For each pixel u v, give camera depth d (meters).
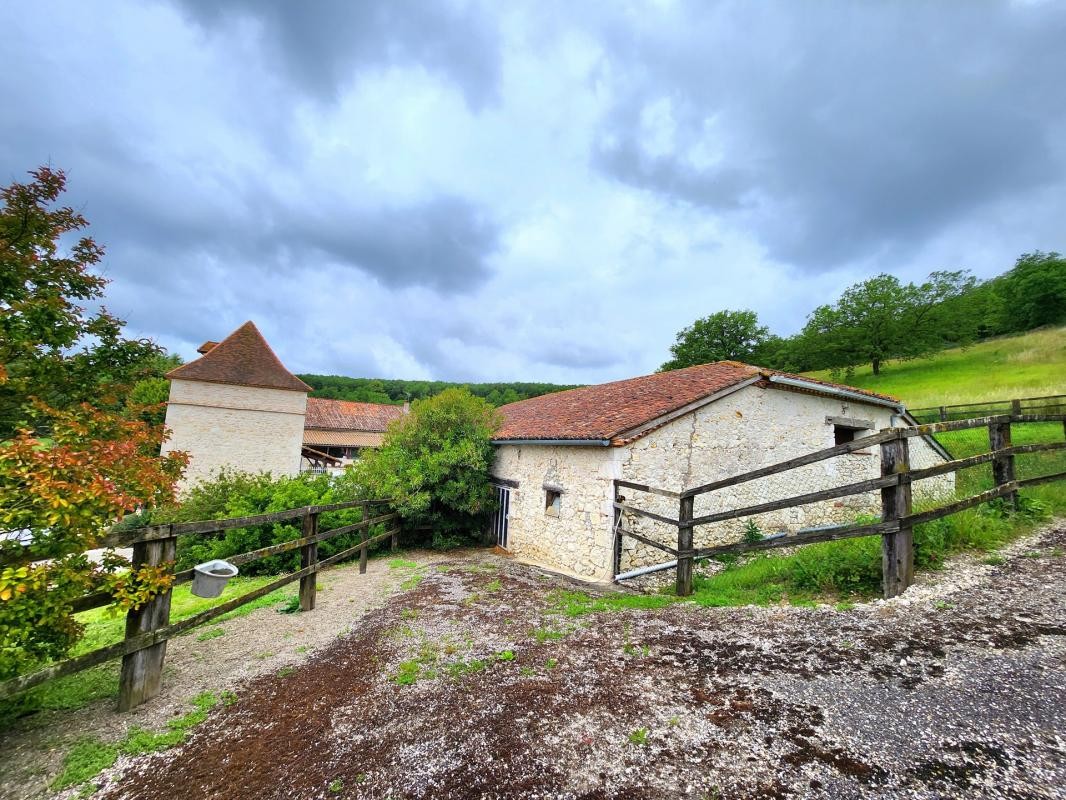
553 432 9.39
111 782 2.61
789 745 2.49
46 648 3.07
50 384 4.41
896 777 2.15
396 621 5.31
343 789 2.47
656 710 2.99
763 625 4.07
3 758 2.82
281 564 9.66
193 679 3.91
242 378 21.70
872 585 4.40
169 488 3.72
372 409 37.94
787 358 46.62
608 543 7.57
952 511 4.49
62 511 2.64
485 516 11.91
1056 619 3.33
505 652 4.20
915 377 35.06
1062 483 7.36
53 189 4.55
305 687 3.72
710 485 5.44
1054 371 26.50
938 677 2.86
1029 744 2.23
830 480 10.31
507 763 2.60
